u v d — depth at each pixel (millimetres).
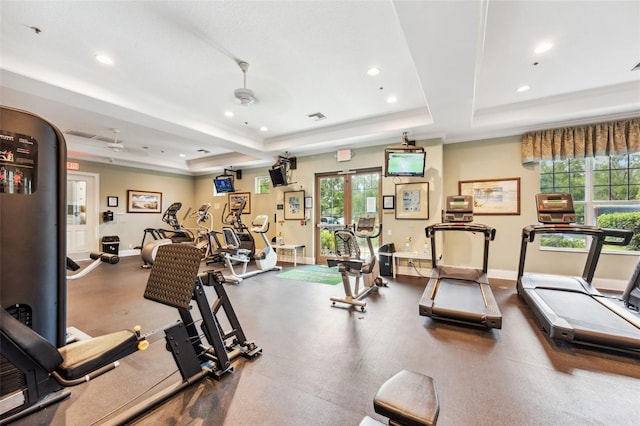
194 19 2455
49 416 1777
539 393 1965
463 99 3637
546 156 4711
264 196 7973
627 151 4180
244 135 6035
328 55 3014
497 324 2820
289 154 6926
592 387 2029
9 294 1609
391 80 3582
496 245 5219
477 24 2174
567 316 2762
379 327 3102
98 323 3229
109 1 2238
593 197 4586
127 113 4074
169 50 2926
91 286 4785
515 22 2521
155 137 6125
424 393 908
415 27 2213
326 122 5301
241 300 4086
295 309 3693
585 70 3373
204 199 9641
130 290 4543
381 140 5730
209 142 5770
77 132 5762
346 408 1831
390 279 5305
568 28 2602
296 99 4188
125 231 8125
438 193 5336
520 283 3920
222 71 3352
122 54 2996
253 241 7230
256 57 3055
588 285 3736
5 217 1599
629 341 2326
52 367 1300
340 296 4258
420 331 2992
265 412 1798
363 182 6336
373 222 4699
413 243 5605
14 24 2504
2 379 1637
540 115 4305
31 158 1701
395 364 2348
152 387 2080
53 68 3164
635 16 2424
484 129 4988
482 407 1826
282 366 2326
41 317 1743
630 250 4348
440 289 3693
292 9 2340
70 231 7152
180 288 1892
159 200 8938
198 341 2225
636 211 4332
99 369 1518
